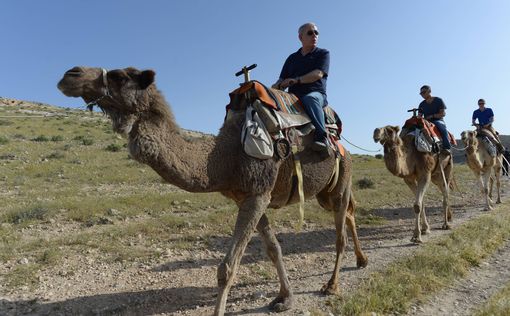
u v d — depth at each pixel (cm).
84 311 495
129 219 986
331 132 544
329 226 979
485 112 1361
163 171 378
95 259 687
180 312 495
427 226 891
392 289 512
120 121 358
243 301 524
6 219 919
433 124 940
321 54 544
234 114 462
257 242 813
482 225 857
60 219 948
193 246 781
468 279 583
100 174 1767
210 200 1229
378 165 2861
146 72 358
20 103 6197
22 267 621
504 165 1416
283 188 473
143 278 612
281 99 479
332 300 509
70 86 340
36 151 2511
